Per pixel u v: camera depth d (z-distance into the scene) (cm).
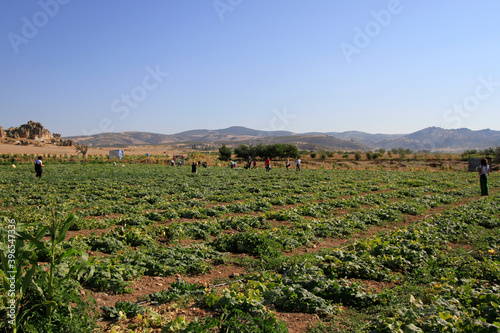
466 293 636
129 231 1124
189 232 1205
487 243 1148
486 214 1591
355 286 697
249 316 531
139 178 3478
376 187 2877
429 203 2027
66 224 491
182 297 661
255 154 8775
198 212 1584
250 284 691
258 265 916
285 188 2745
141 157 8206
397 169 6116
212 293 634
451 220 1420
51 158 7019
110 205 1867
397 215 1636
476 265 848
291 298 632
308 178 3719
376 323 537
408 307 601
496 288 690
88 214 1579
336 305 643
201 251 962
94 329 516
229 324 504
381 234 1266
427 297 654
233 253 1038
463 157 7006
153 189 2558
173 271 820
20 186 2606
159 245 1068
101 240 1002
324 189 2717
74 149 12938
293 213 1599
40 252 778
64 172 4350
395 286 768
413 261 916
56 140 18838
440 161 6894
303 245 1134
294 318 594
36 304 473
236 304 595
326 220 1458
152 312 568
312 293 675
